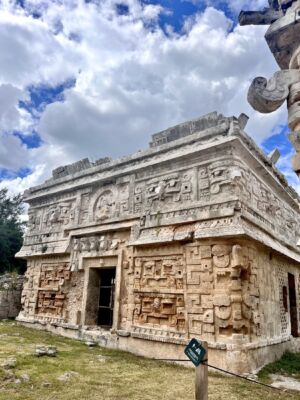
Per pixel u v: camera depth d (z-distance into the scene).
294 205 15.21
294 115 3.92
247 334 8.62
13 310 17.44
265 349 9.46
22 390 5.83
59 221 15.05
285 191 13.80
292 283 13.50
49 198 16.11
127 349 10.52
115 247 12.25
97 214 13.39
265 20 4.54
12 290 17.64
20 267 28.05
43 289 14.69
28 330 13.38
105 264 12.52
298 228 15.63
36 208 16.67
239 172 9.74
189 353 4.69
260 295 9.79
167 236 10.41
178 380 7.29
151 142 12.41
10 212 30.72
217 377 7.82
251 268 9.38
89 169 14.25
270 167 12.37
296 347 11.95
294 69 4.16
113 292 12.79
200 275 9.46
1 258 26.72
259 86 4.09
